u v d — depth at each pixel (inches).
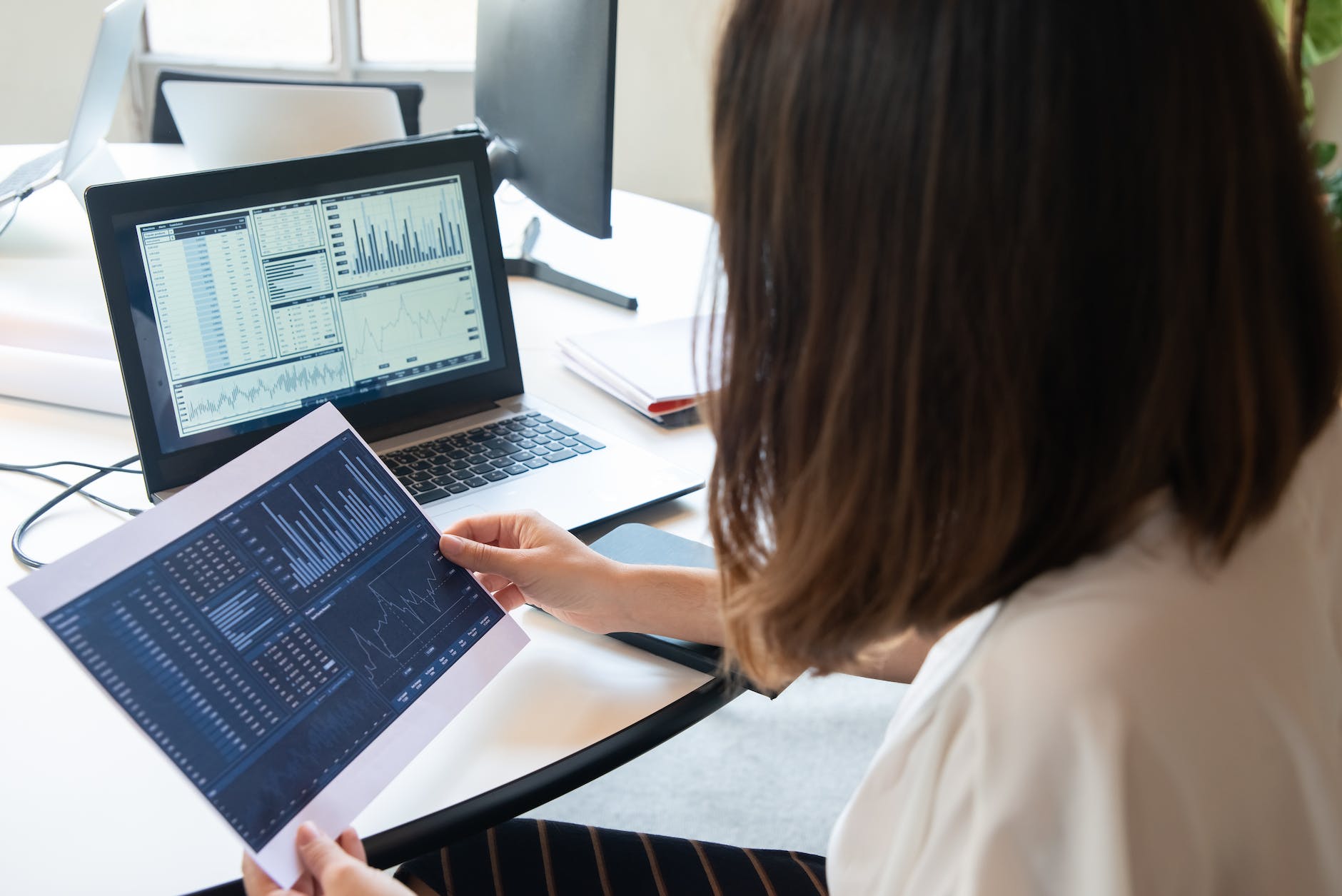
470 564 31.4
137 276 37.1
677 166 142.2
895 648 33.6
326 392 42.0
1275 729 18.0
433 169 44.1
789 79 18.1
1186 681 17.0
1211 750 17.1
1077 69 16.1
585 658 32.1
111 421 46.1
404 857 26.0
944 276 17.2
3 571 34.6
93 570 24.0
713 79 20.1
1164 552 18.2
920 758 19.2
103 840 24.7
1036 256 16.6
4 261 60.9
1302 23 38.7
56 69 118.4
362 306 42.6
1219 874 18.0
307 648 26.7
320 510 28.8
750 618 21.5
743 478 21.7
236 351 39.6
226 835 25.2
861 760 72.7
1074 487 18.0
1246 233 16.8
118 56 65.2
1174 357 16.8
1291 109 17.3
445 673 29.1
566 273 65.5
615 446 43.7
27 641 31.4
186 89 67.0
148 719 23.5
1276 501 18.2
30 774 26.4
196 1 126.0
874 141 17.3
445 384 45.3
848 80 17.5
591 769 28.4
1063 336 17.1
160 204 37.4
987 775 17.4
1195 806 16.9
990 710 17.5
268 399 40.5
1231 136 16.3
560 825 35.9
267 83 69.3
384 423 43.7
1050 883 17.1
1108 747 16.3
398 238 43.3
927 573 19.0
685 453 45.3
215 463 39.4
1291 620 19.0
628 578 32.0
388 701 27.5
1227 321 16.9
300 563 27.6
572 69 57.8
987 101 16.5
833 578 19.5
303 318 41.1
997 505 17.7
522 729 29.1
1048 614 17.8
